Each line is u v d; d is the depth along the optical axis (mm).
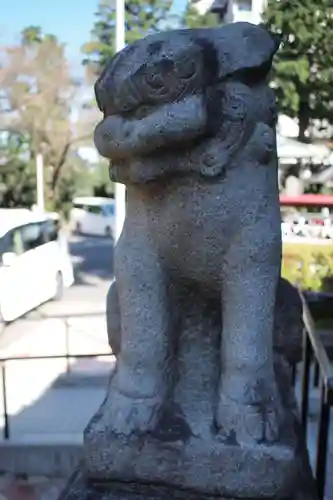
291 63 7945
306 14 7941
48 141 13445
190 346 1272
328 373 1549
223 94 1062
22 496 2600
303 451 1253
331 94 8492
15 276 6105
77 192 15992
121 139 1023
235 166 1082
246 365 1146
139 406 1166
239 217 1099
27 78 13078
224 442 1104
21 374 4184
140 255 1158
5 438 2875
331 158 8375
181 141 1013
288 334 1418
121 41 7523
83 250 11414
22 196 14164
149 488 1131
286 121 10750
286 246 5980
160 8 10953
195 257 1143
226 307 1165
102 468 1138
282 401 1246
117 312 1363
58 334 5371
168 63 991
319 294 2582
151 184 1078
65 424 3271
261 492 1087
